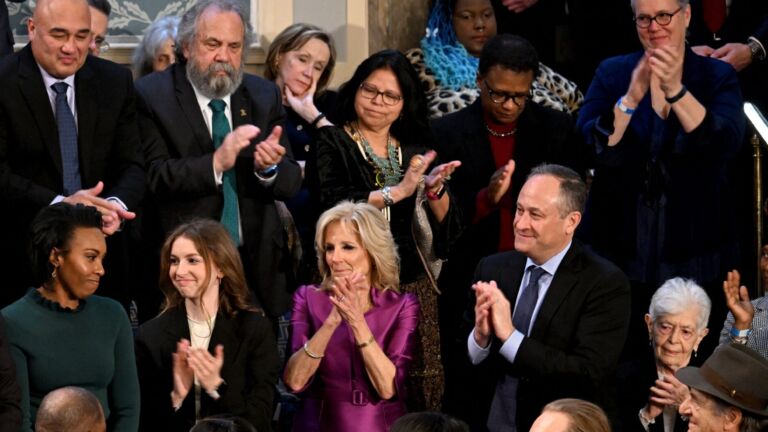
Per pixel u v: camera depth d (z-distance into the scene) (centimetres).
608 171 1948
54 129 1742
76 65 1728
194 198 1788
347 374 1666
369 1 2277
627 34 2355
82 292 1575
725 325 1881
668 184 1920
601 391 1628
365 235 1680
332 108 2006
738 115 1928
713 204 1948
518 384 1631
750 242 2198
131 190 1755
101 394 1591
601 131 1900
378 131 1861
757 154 2134
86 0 1731
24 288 1742
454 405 1708
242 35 1816
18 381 1540
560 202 1612
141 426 1681
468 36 2214
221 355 1611
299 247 1883
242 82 1861
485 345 1625
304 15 2222
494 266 1692
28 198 1705
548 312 1625
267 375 1680
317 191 1833
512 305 1664
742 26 2222
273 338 1698
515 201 1945
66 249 1566
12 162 1741
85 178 1753
